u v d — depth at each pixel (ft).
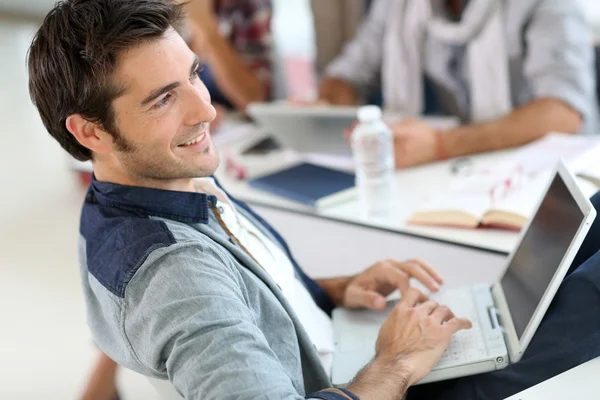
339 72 7.95
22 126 14.26
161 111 3.22
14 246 9.46
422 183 5.79
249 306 3.30
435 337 3.59
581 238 3.30
